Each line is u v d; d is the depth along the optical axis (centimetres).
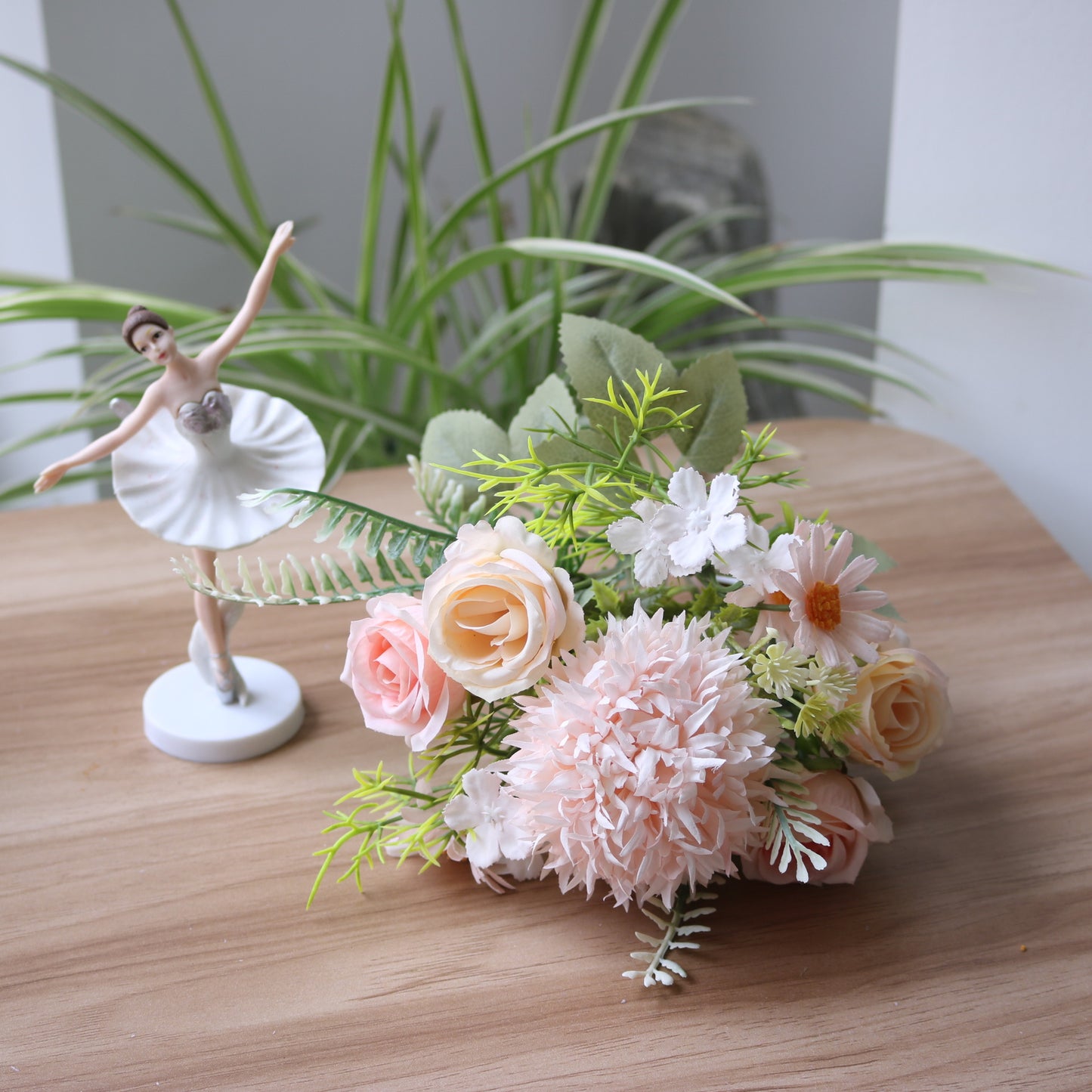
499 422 108
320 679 64
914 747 47
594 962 45
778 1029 41
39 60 128
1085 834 52
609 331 51
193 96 143
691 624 43
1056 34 79
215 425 47
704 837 41
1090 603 72
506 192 183
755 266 132
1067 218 83
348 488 86
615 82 195
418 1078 39
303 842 51
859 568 44
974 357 93
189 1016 42
